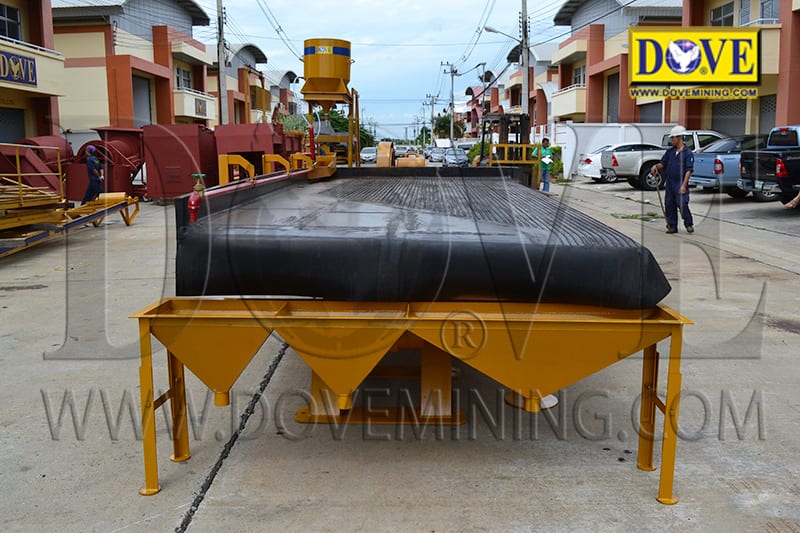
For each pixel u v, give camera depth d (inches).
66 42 1048.2
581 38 1250.0
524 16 1090.1
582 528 111.7
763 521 113.7
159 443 145.4
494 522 113.5
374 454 138.9
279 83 1984.5
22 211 406.0
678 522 113.4
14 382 183.6
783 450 139.9
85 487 126.6
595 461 135.7
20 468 134.4
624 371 189.8
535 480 128.0
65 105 1043.9
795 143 534.6
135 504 120.1
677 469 132.0
